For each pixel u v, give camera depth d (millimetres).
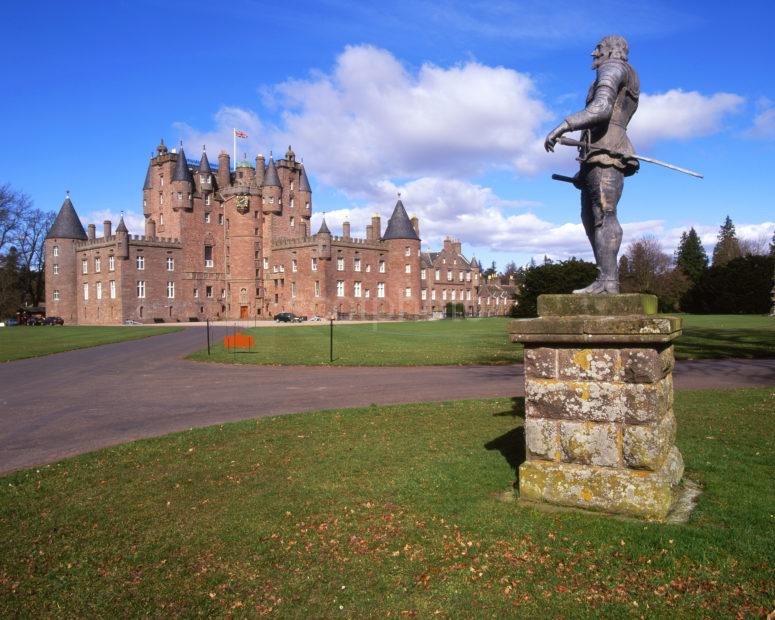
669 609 4246
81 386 17469
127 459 8648
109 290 83312
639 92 6727
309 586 4805
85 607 4621
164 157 91812
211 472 7875
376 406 12578
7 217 72688
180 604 4629
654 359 5680
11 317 90562
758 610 4145
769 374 16453
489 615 4297
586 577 4723
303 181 99312
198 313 89312
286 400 14320
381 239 98000
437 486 6902
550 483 6098
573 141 6406
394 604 4492
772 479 6770
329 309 88000
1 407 13883
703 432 9211
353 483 7176
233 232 92688
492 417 11070
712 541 5137
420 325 64125
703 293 83500
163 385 17562
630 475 5766
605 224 6543
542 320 6035
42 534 5945
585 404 5969
